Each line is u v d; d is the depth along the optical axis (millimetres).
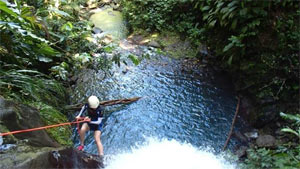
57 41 5789
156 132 5336
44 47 4867
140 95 6270
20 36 4625
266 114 5648
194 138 5273
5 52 4629
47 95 5184
